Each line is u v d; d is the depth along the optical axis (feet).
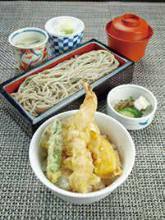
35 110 1.39
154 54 1.84
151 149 1.33
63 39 1.70
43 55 1.64
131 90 1.49
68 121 1.15
